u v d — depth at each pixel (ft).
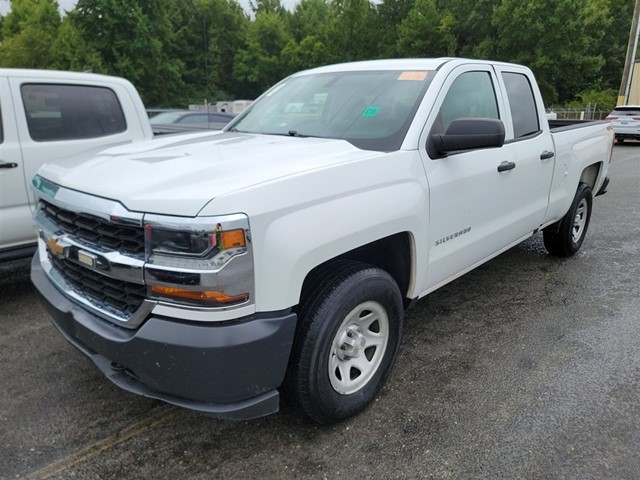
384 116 10.85
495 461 8.52
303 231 7.74
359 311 9.11
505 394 10.37
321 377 8.48
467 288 16.02
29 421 9.62
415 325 13.51
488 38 113.50
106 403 10.20
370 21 134.41
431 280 11.04
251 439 9.10
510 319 13.83
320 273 8.74
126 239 7.54
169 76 146.10
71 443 9.04
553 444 8.90
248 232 7.17
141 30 130.62
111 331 7.87
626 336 12.79
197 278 7.00
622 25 157.89
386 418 9.62
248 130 12.68
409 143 10.09
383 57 131.64
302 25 211.20
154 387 7.70
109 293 8.10
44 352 12.22
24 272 17.74
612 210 27.25
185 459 8.63
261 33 182.60
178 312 7.26
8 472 8.34
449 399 10.21
